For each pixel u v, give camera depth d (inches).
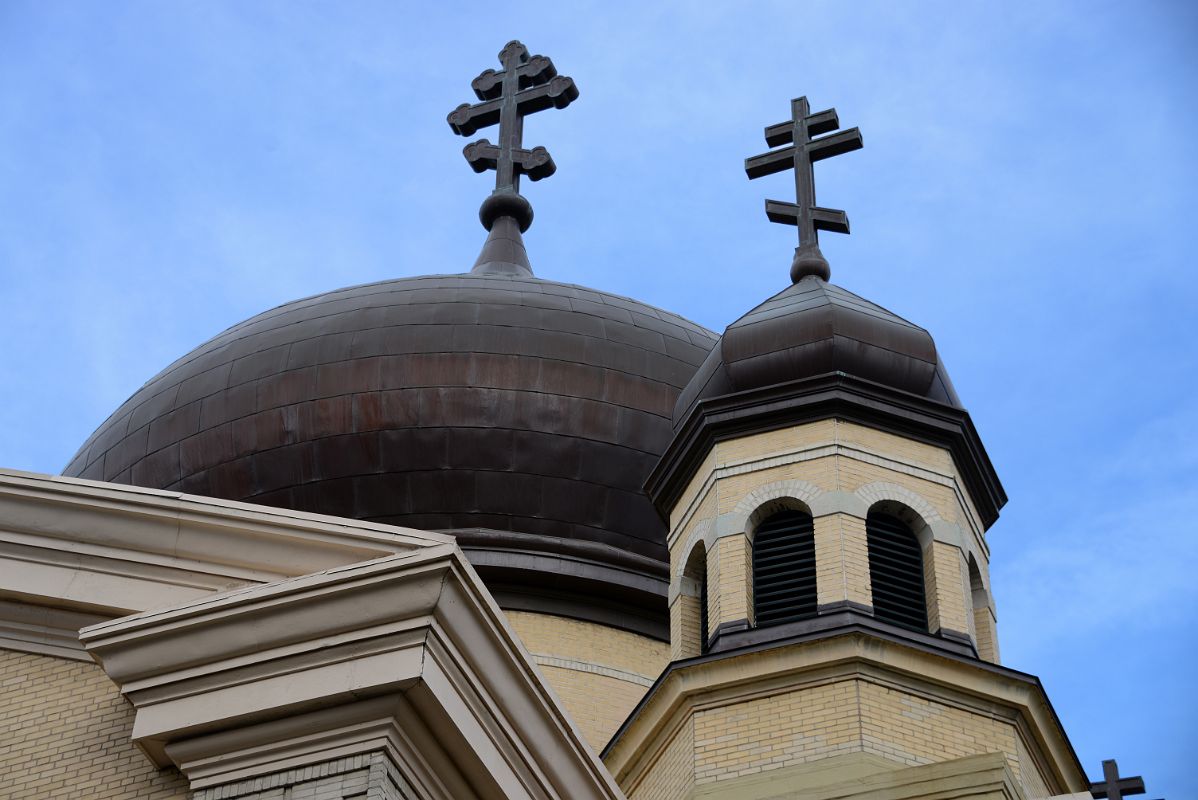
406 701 615.2
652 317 1428.4
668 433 1339.8
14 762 648.4
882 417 1151.0
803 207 1312.7
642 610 1295.5
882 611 1087.0
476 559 1272.1
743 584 1093.1
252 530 681.0
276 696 621.6
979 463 1171.3
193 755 625.3
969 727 1031.6
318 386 1332.4
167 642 639.8
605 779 681.6
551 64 1696.6
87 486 695.7
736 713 1034.7
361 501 1307.8
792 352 1171.9
